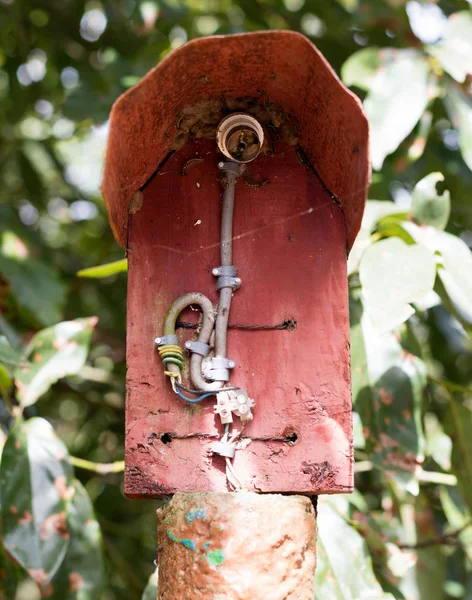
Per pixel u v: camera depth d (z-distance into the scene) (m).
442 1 1.46
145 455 0.94
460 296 1.06
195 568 0.86
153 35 1.60
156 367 0.96
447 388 1.24
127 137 0.92
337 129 0.93
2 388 1.14
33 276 1.39
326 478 0.93
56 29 1.67
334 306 0.97
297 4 1.73
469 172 1.48
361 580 1.10
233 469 0.93
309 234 0.99
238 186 1.00
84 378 1.63
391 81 1.21
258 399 0.95
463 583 1.47
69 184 1.74
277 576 0.86
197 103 0.99
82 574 1.12
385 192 1.36
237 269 0.98
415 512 1.29
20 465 1.08
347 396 0.95
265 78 0.96
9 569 1.19
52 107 1.72
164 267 0.98
